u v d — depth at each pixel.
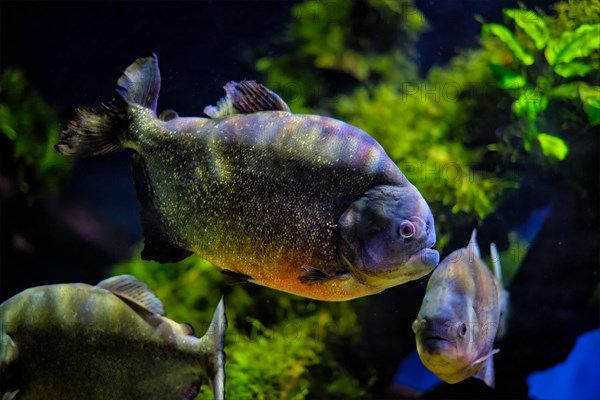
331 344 1.08
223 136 0.56
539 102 1.03
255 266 0.56
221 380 0.59
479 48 1.25
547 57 1.02
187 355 0.60
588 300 1.17
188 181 0.56
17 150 1.55
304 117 0.55
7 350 0.62
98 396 0.62
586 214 1.13
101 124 0.59
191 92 1.06
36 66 1.64
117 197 1.73
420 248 0.53
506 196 1.10
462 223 1.03
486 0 1.25
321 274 0.54
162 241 0.58
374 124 1.16
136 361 0.61
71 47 1.61
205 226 0.56
